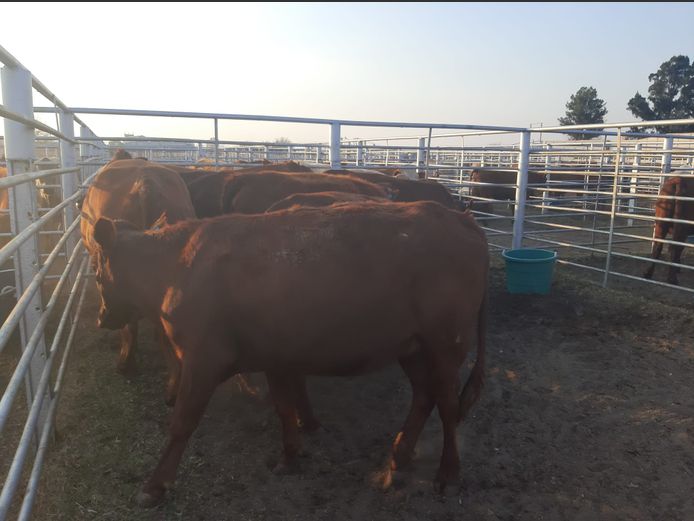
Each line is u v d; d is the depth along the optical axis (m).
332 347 3.09
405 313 3.12
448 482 3.33
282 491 3.32
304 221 3.15
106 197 4.90
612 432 3.93
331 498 3.26
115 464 3.51
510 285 7.40
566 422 4.09
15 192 3.40
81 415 4.13
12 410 4.24
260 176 5.77
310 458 3.67
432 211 3.37
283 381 3.45
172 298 3.12
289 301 2.99
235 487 3.34
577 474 3.45
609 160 17.48
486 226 14.45
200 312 3.05
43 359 3.50
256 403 4.41
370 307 3.04
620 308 6.62
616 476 3.42
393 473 3.38
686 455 3.61
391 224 3.16
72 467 3.47
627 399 4.41
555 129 8.36
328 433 3.99
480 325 3.54
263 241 3.07
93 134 10.68
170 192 4.84
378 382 4.85
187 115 7.61
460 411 3.41
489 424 4.08
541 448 3.76
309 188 5.63
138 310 3.59
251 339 3.09
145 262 3.30
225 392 4.59
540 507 3.16
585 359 5.23
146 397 4.47
